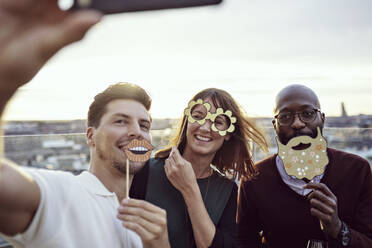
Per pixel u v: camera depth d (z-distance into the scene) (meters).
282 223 1.88
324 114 1.95
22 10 0.49
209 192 1.88
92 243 1.10
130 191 1.79
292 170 1.80
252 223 2.05
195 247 1.75
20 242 1.03
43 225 1.01
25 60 0.49
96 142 1.33
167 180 1.85
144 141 1.33
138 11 0.49
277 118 1.89
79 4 0.49
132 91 1.38
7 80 0.51
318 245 1.49
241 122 2.00
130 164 1.30
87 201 1.16
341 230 1.65
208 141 1.84
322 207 1.60
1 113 0.54
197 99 1.94
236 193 1.94
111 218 1.19
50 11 0.49
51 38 0.48
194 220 1.62
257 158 2.48
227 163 2.02
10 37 0.49
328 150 1.96
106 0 0.49
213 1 0.50
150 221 1.08
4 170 0.88
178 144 1.96
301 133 1.84
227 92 2.00
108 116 1.32
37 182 1.03
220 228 1.82
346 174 1.87
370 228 1.79
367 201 1.85
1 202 0.87
